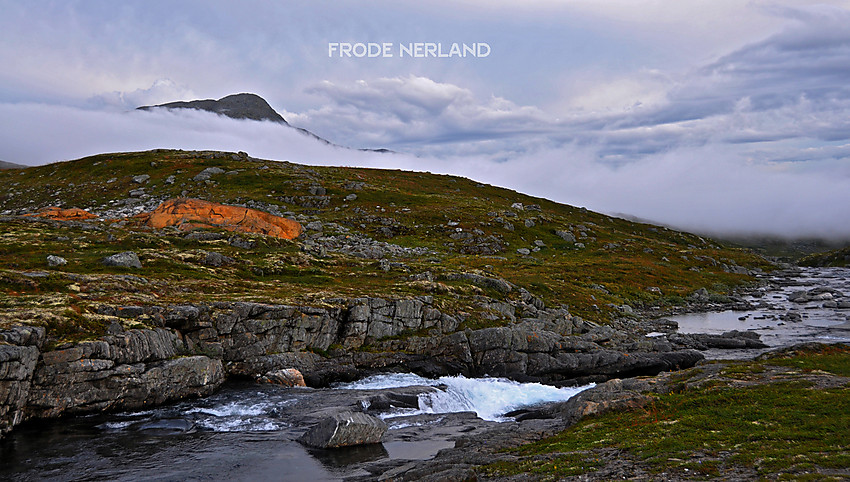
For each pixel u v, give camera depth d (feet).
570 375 182.91
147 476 86.07
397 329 180.55
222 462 92.43
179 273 193.98
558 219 611.06
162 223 299.58
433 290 216.95
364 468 90.89
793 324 275.59
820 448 68.54
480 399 148.56
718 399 94.58
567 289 313.94
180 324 142.31
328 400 129.18
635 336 227.40
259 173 560.61
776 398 90.99
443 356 179.63
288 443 102.68
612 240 563.07
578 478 69.77
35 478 84.43
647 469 69.77
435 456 91.81
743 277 490.49
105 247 218.79
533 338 185.16
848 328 258.37
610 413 100.78
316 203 495.41
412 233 451.94
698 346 221.87
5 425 101.35
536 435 95.76
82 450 96.48
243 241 255.91
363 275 237.25
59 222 258.98
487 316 204.54
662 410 95.55
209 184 522.88
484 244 448.65
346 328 171.83
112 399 116.78
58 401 110.63
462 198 619.67
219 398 129.39
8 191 523.29
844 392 90.43
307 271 230.27
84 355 114.01
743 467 66.18
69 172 571.28
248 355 148.56
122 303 140.36
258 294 174.50
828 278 553.23
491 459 82.33
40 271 162.81
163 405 123.44
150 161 591.78
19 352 103.14
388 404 131.85
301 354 157.17
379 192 558.56
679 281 414.00
